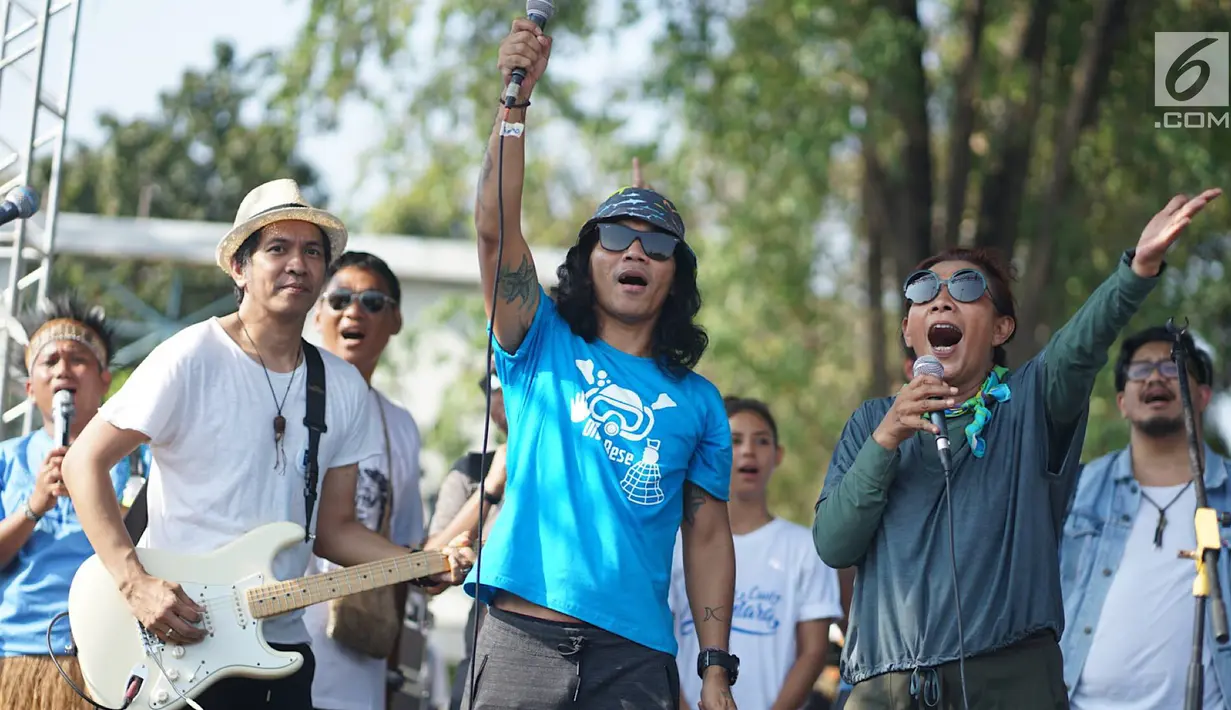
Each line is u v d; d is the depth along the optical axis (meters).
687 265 7.96
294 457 8.45
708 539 7.99
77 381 9.86
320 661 10.16
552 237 31.86
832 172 27.14
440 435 27.23
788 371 29.23
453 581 8.57
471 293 27.00
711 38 21.67
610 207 7.80
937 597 7.32
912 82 20.42
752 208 27.77
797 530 10.84
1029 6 21.11
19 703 8.95
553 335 7.79
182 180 45.34
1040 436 7.54
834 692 11.41
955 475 7.51
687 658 10.39
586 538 7.34
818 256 28.91
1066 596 10.12
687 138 24.44
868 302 24.17
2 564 9.15
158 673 8.01
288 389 8.51
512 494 7.50
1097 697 9.81
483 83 23.28
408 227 34.50
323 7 22.53
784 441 30.06
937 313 7.81
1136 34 21.08
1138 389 10.20
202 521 8.22
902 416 7.33
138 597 7.92
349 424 8.76
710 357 28.80
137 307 31.25
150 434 8.06
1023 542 7.35
